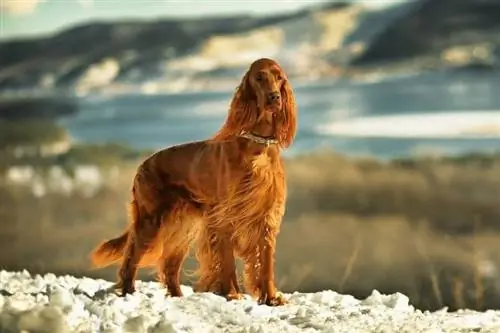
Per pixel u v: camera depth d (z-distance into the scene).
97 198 22.88
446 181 22.86
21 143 26.22
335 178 23.34
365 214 21.12
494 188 22.19
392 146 25.08
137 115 26.70
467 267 16.42
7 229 19.94
